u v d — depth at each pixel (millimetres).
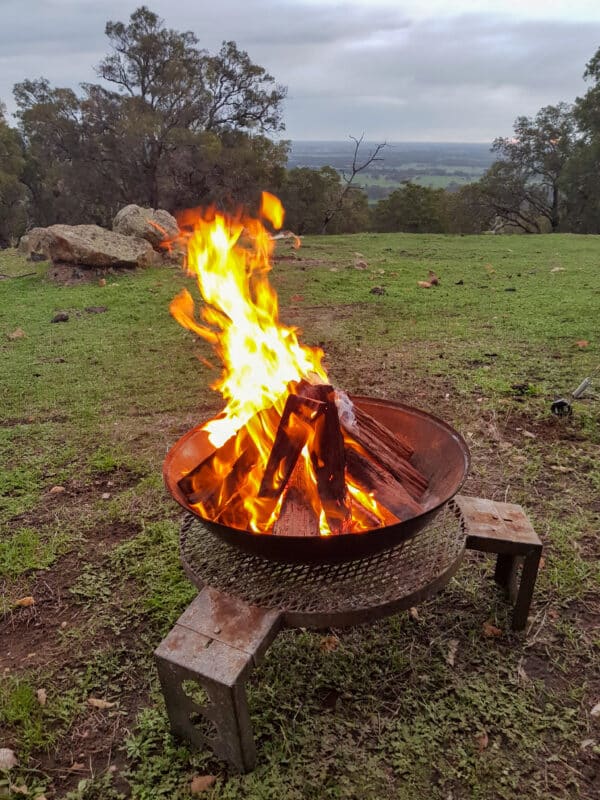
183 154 27016
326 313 7828
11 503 3662
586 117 29547
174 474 2461
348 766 2082
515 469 3852
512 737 2156
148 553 3172
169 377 5746
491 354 5957
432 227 35031
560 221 34188
